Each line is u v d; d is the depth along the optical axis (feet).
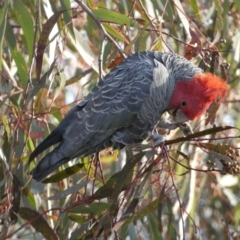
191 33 30.35
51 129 31.68
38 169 26.32
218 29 33.91
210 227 42.16
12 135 30.30
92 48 38.58
